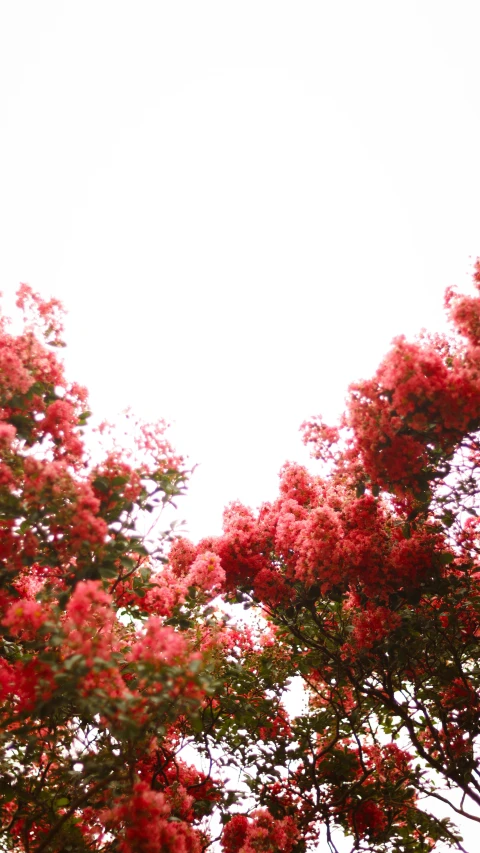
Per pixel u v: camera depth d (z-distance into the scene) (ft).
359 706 26.13
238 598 26.12
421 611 24.91
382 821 25.14
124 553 19.22
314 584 24.52
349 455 22.62
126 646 19.81
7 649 20.21
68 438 19.99
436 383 19.90
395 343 20.21
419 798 25.99
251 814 22.15
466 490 23.30
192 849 17.85
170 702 15.69
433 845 25.84
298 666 26.78
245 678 25.36
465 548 25.43
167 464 20.75
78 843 18.66
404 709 25.29
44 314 21.80
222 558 25.61
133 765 17.69
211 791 23.86
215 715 25.73
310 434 23.65
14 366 19.21
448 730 26.27
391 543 23.79
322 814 24.82
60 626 16.01
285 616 25.70
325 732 27.37
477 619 25.67
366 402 21.01
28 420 19.92
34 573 22.31
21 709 17.21
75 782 18.84
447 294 22.00
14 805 21.48
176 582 22.86
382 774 26.37
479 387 19.69
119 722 16.14
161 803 17.03
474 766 23.97
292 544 24.62
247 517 26.63
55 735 18.79
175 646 15.89
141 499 20.10
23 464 18.24
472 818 23.35
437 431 20.88
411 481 21.54
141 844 16.69
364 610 23.91
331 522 23.25
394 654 24.35
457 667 24.52
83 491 18.03
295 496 26.50
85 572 18.02
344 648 24.43
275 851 20.79
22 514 18.11
